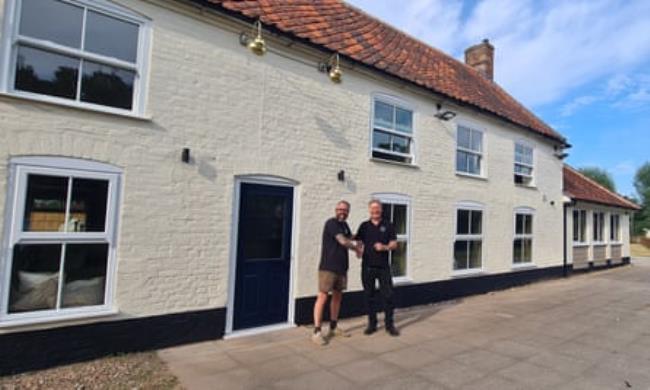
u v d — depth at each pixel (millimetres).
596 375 4395
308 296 6215
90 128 4355
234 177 5480
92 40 4461
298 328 5945
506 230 10523
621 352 5176
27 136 3984
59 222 4156
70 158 4223
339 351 4992
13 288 3879
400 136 7973
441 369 4469
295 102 6191
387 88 7645
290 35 5930
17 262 3912
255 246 5699
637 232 45125
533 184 11820
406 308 7746
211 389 3779
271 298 5852
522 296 9344
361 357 4797
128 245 4559
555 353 5098
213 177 5262
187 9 5117
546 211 12328
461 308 7824
